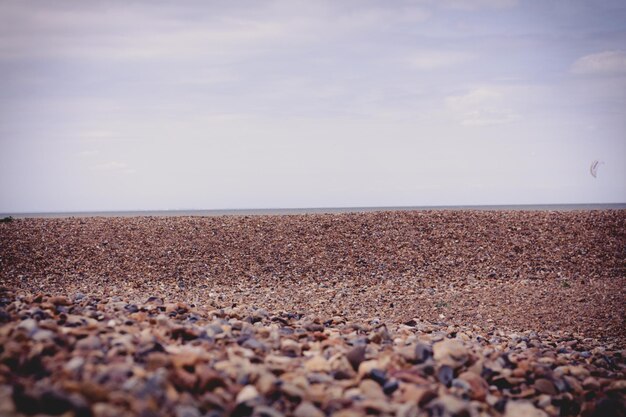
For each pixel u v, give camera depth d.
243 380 4.46
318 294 14.90
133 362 4.46
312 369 5.17
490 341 9.23
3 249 18.97
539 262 18.30
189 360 4.46
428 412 4.20
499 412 4.84
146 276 17.11
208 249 19.31
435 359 5.63
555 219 21.70
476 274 17.39
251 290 15.66
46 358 4.32
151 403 3.62
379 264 18.17
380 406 4.16
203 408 3.92
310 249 19.30
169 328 5.80
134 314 6.67
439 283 16.45
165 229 21.25
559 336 10.39
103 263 18.14
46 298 7.08
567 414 5.35
